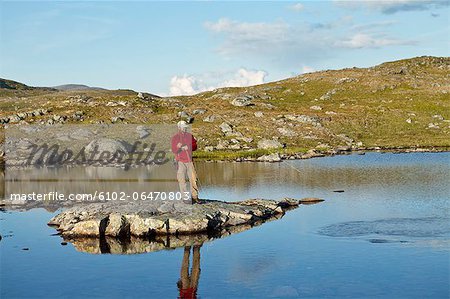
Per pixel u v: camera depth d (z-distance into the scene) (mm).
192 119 124000
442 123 120375
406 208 33812
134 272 21172
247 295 17875
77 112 127000
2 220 33812
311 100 165625
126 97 147875
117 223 28516
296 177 55031
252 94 172625
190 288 18844
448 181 47469
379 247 23781
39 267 22203
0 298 18188
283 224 30188
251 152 88188
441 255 22125
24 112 127938
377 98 157625
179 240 27047
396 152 87125
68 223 29875
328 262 21656
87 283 19781
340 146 97688
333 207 35438
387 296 17328
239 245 25312
